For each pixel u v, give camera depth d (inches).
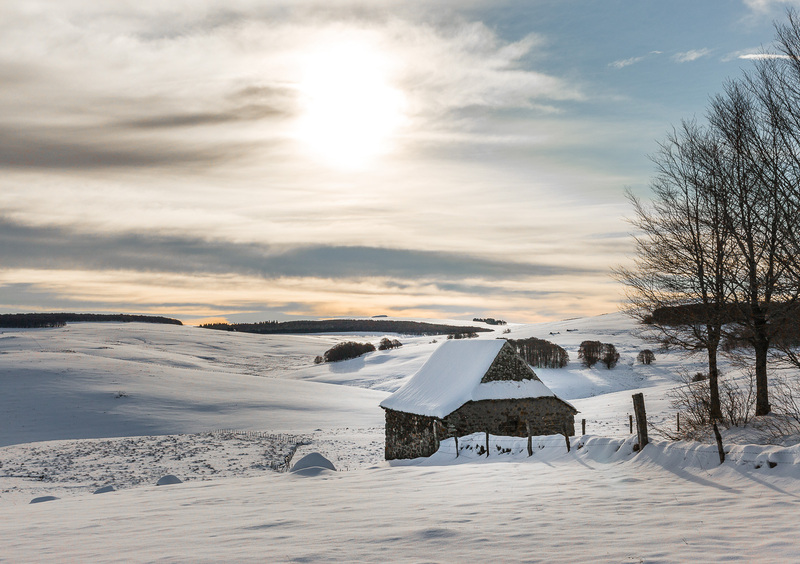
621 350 4680.1
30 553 330.6
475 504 452.1
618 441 680.4
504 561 276.7
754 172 775.7
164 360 5315.0
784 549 279.7
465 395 1185.4
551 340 5344.5
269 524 397.1
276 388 3518.7
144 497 624.7
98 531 402.0
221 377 3777.1
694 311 850.1
